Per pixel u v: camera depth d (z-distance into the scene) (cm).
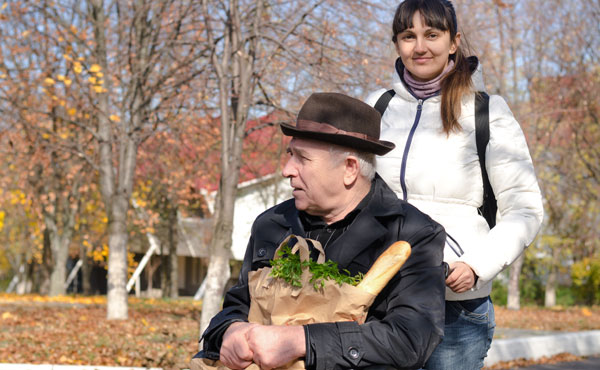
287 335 210
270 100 1256
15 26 1694
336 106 235
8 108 1633
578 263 3269
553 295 3491
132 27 1602
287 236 244
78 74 1561
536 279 3828
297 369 211
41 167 2236
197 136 1809
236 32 1109
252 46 1120
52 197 2148
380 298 229
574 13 2514
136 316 1747
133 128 1609
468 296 282
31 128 1728
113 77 1653
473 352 294
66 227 3027
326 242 239
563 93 2512
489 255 268
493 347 1038
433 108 304
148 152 1967
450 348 290
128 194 1680
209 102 1513
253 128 1243
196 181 2400
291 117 1281
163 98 1553
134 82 1594
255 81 1174
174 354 1023
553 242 3222
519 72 2592
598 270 3197
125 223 1683
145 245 3866
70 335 1268
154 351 1054
